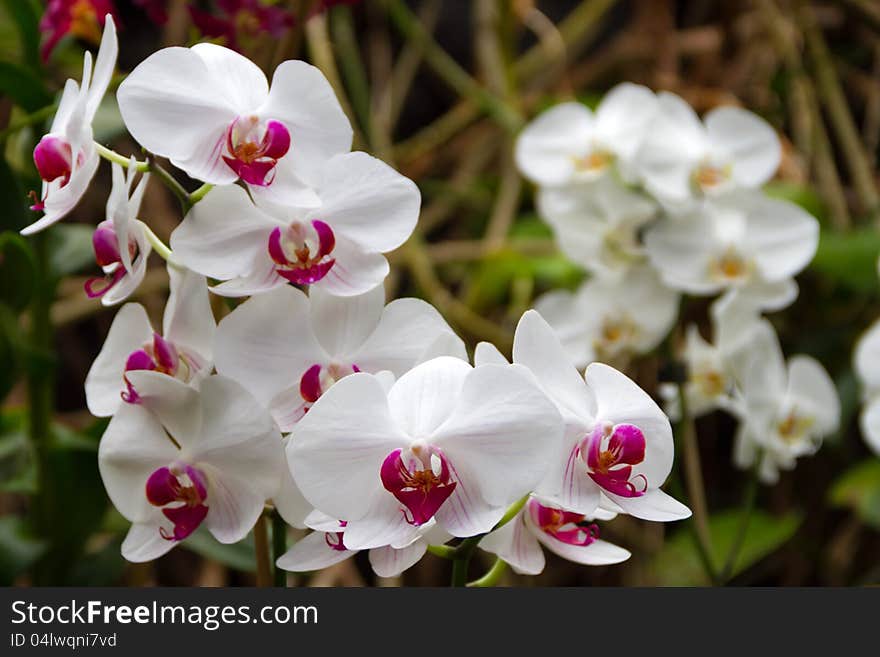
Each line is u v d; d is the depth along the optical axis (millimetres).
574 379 828
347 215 840
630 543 1339
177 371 855
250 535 1038
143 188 834
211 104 832
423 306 856
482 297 1501
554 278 1406
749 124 1164
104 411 862
